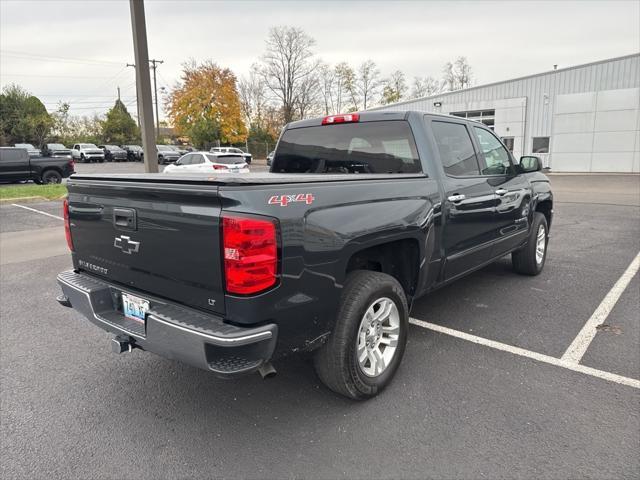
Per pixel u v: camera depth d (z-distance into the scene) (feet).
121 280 9.46
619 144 78.28
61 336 13.71
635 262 20.77
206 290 7.70
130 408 9.76
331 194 8.52
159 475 7.69
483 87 90.43
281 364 11.60
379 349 10.06
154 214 8.25
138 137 197.26
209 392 10.37
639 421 8.84
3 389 10.59
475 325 13.74
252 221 7.11
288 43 170.40
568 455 7.91
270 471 7.73
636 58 74.43
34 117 165.27
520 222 16.55
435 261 11.60
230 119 145.79
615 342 12.38
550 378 10.54
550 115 83.82
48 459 8.13
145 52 31.32
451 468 7.67
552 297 16.14
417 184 10.90
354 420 9.10
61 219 37.22
